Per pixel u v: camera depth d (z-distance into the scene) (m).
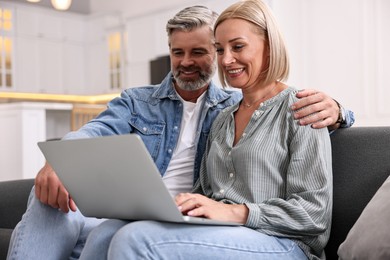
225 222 1.20
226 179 1.45
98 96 8.92
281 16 5.62
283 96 1.46
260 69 1.48
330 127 1.54
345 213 1.46
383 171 1.42
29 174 4.85
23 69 8.15
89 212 1.34
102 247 1.19
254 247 1.20
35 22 8.29
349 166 1.49
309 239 1.30
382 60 5.11
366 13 5.21
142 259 1.10
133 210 1.20
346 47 5.38
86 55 8.92
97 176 1.18
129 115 1.88
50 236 1.44
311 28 5.65
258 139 1.40
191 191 1.63
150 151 1.82
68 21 8.70
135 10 8.07
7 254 1.53
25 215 1.45
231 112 1.58
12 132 4.91
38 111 4.92
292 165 1.33
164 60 6.71
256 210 1.25
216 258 1.16
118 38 8.23
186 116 1.84
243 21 1.45
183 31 1.78
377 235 1.17
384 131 1.48
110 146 1.08
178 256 1.13
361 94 5.28
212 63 1.81
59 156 1.21
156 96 1.90
